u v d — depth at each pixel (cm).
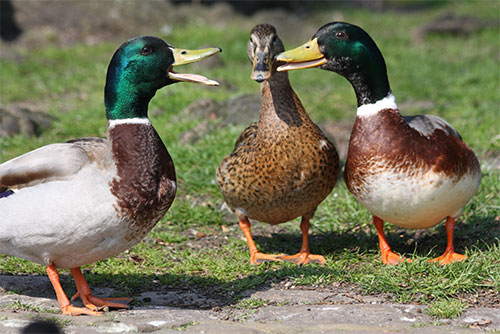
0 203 723
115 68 764
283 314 745
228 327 676
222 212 1205
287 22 3156
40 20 2808
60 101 1955
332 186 953
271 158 898
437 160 846
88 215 709
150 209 746
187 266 953
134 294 857
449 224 930
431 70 2250
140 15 2961
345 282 864
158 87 780
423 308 754
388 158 853
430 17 3547
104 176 724
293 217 966
